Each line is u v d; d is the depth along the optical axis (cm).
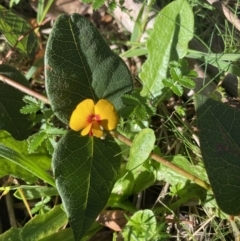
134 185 14
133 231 13
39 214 14
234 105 16
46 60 13
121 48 19
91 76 13
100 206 13
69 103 13
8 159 13
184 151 15
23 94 16
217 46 18
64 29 13
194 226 14
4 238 13
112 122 13
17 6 20
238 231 13
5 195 16
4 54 19
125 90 14
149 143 13
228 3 18
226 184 12
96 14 20
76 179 13
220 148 12
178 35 15
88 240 14
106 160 13
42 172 13
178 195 14
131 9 18
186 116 17
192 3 17
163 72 15
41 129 15
